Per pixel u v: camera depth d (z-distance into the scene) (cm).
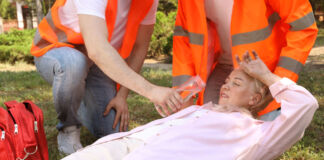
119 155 230
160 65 1506
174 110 237
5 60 1684
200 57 310
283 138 231
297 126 228
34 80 831
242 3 291
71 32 324
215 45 351
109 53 238
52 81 325
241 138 232
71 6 318
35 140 256
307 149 338
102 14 255
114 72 238
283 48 290
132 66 358
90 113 352
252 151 232
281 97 235
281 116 231
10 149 246
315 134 391
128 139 245
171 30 1811
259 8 286
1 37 1797
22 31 1927
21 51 1666
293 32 286
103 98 346
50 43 336
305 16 279
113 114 346
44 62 322
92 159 217
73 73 305
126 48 341
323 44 1775
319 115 466
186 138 228
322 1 3322
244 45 296
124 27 343
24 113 262
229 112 246
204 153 226
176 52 331
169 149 223
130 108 508
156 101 238
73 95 310
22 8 3975
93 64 351
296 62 279
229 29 323
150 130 244
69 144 327
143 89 237
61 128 328
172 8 2844
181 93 273
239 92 257
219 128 231
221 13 315
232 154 227
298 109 224
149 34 359
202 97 335
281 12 286
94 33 244
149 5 333
